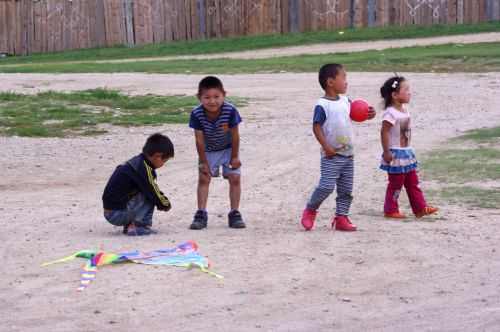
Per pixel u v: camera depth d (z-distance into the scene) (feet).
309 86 94.58
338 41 150.20
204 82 35.70
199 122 36.14
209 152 36.73
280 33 162.71
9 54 169.07
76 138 66.13
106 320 25.17
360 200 43.55
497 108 78.02
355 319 25.25
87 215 40.40
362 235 34.94
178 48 155.43
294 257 31.37
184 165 55.42
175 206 42.50
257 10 163.22
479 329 24.47
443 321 25.09
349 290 27.73
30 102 82.48
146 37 165.27
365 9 159.84
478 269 29.89
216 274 29.27
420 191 38.86
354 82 95.86
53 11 166.30
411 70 106.22
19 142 63.93
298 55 131.95
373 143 62.85
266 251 32.22
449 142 61.31
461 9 156.04
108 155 59.21
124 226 35.81
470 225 36.73
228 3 164.25
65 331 24.36
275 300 26.78
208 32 165.37
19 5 167.73
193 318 25.31
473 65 106.93
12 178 51.29
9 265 30.73
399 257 31.37
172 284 28.27
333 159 35.45
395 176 38.55
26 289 27.99
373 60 115.14
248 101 84.99
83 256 31.50
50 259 31.50
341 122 35.22
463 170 50.29
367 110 35.68
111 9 165.17
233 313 25.72
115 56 153.17
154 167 35.81
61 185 49.11
